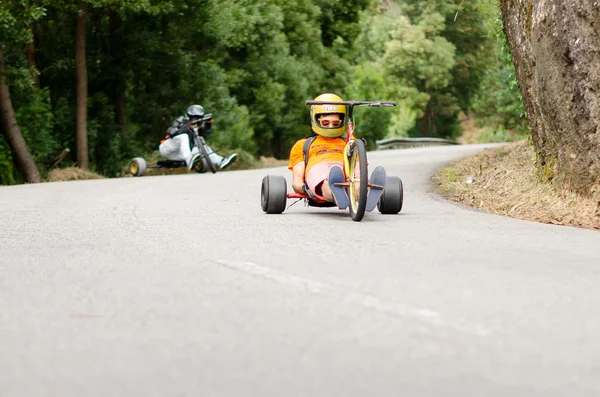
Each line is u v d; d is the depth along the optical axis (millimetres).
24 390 4293
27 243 9961
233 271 7590
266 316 5773
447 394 4102
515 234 10406
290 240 9805
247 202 15805
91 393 4219
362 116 69375
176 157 29922
